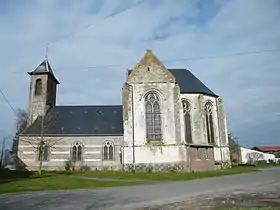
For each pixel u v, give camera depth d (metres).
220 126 50.91
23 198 18.17
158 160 42.94
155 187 24.03
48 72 58.88
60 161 50.03
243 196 16.75
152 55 47.62
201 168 43.91
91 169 49.78
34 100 57.66
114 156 50.56
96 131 52.25
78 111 58.06
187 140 47.59
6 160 80.94
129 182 29.84
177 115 44.59
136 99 45.59
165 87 45.94
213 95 51.75
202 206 13.55
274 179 28.19
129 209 13.44
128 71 50.91
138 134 44.16
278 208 12.34
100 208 13.92
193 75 53.41
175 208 13.27
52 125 53.50
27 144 50.50
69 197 18.31
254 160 91.44
